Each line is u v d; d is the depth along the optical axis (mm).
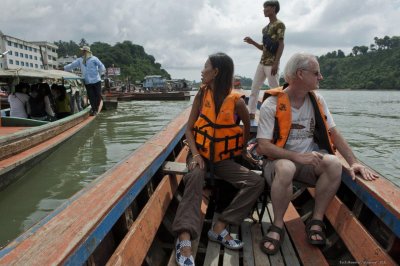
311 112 2621
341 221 2518
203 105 2650
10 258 1371
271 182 2553
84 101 13188
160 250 2723
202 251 2691
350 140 9836
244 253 2453
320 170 2455
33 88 8234
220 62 2539
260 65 5234
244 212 2525
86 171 6234
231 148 2613
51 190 5359
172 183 3143
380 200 2074
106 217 1830
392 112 19078
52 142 6887
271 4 4934
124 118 13898
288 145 2645
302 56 2430
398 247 2039
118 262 1745
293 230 2693
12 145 5555
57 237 1537
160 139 3633
